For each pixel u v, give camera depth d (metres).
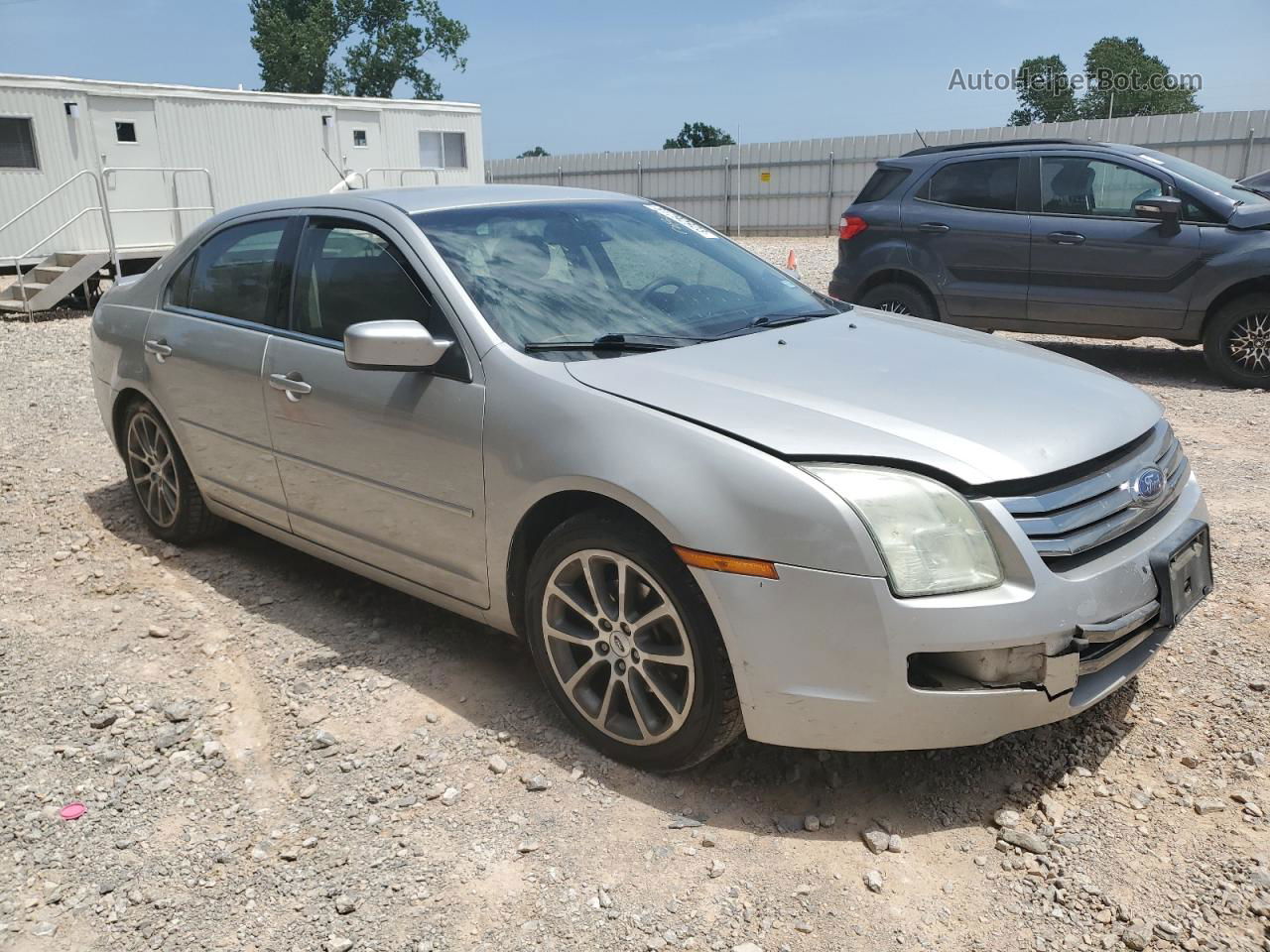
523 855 2.58
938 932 2.29
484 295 3.28
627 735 2.91
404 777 2.93
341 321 3.64
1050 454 2.60
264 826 2.74
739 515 2.54
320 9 45.56
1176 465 3.06
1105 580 2.57
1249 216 7.57
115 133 16.56
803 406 2.74
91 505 5.43
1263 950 2.20
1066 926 2.30
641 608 2.83
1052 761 2.91
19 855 2.66
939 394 2.86
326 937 2.34
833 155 28.55
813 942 2.27
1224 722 3.06
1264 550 4.36
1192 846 2.54
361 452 3.49
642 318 3.40
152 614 4.09
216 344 4.12
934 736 2.53
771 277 4.04
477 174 22.56
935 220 8.64
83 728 3.26
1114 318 8.09
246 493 4.16
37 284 13.77
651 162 31.98
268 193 18.66
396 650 3.72
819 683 2.52
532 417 2.96
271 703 3.36
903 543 2.45
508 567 3.12
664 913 2.36
